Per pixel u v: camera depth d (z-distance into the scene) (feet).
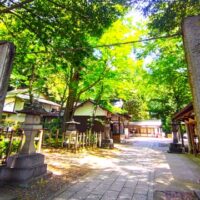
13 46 10.07
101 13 13.92
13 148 24.31
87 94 56.34
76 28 15.02
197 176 24.16
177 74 41.55
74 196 16.47
